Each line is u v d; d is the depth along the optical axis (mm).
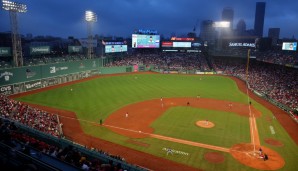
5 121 19125
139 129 35219
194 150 29047
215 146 30188
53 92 56031
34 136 22328
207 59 106062
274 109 47438
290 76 69312
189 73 92375
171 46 111938
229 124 37969
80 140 31203
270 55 91438
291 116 42969
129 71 91812
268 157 27688
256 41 99625
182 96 56000
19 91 54844
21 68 54906
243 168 25312
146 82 72188
